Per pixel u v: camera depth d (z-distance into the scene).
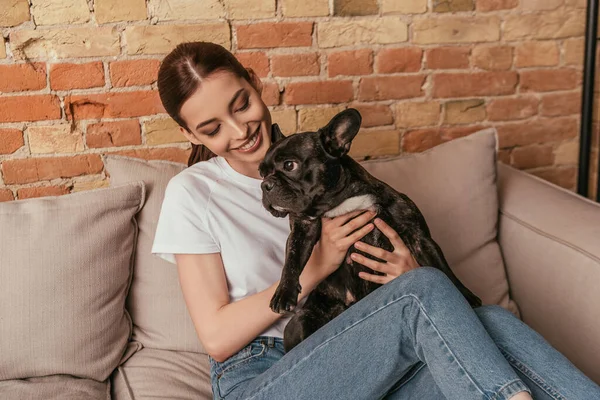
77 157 2.18
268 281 1.56
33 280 1.66
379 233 1.58
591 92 2.49
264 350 1.52
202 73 1.50
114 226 1.77
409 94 2.39
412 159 2.05
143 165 1.92
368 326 1.28
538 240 1.89
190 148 2.25
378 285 1.59
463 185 2.00
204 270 1.54
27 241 1.69
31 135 2.13
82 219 1.73
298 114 2.31
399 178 1.99
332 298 1.61
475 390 1.12
